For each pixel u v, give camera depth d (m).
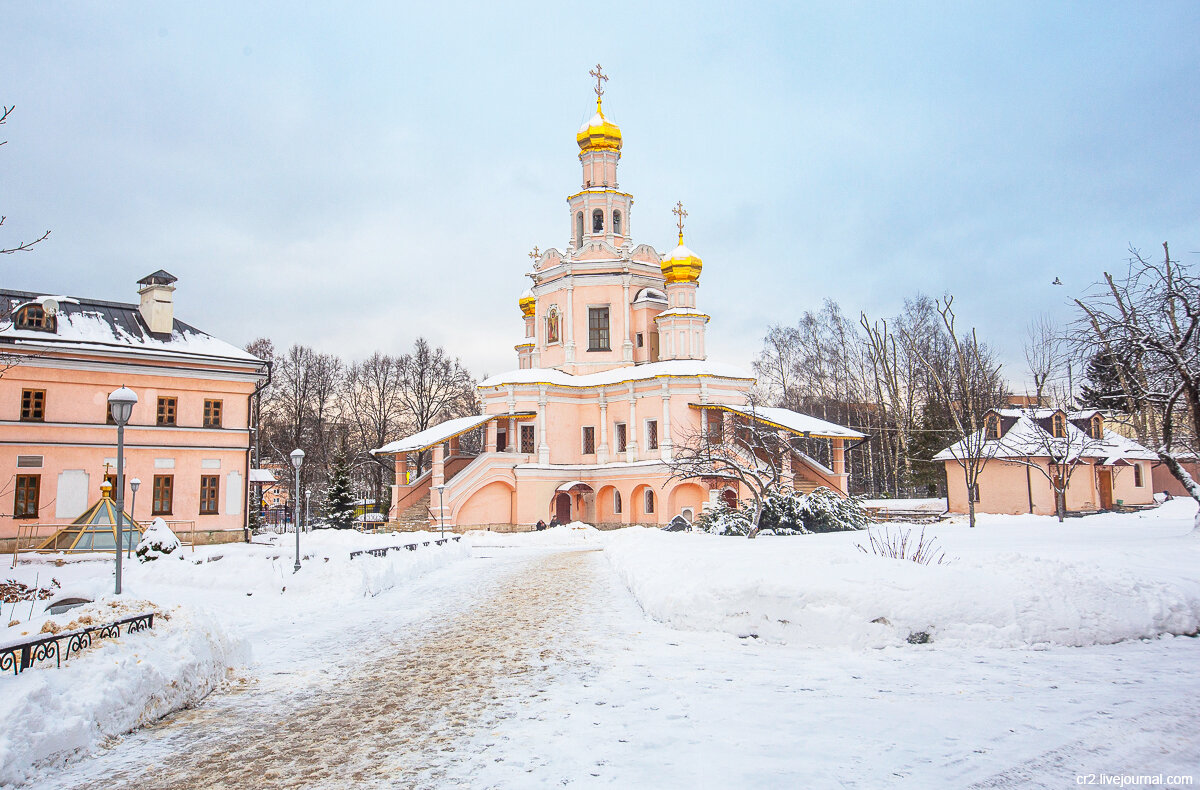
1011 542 20.72
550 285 57.72
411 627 14.95
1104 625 11.36
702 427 48.34
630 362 54.91
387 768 7.26
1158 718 7.81
